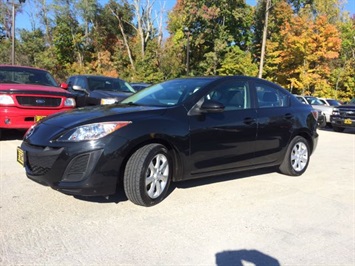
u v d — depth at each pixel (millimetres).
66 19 52875
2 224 3711
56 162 3955
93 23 54281
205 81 5156
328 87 37594
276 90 6035
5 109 7477
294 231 3922
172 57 44906
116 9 53562
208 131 4762
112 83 10992
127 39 54750
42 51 57281
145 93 5492
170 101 4898
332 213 4535
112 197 4621
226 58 41125
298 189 5488
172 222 3955
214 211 4355
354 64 41625
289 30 36219
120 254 3211
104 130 4004
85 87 10391
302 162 6297
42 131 4273
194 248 3398
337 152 9469
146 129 4188
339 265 3238
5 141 8102
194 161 4680
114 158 3973
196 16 41094
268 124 5570
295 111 6121
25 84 8398
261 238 3697
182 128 4512
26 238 3428
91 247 3311
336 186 5797
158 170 4344
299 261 3275
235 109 5227
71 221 3854
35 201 4391
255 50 44844
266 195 5102
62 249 3248
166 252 3291
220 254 3312
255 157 5461
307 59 35688
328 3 45656
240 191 5203
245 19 42969
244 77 5562
